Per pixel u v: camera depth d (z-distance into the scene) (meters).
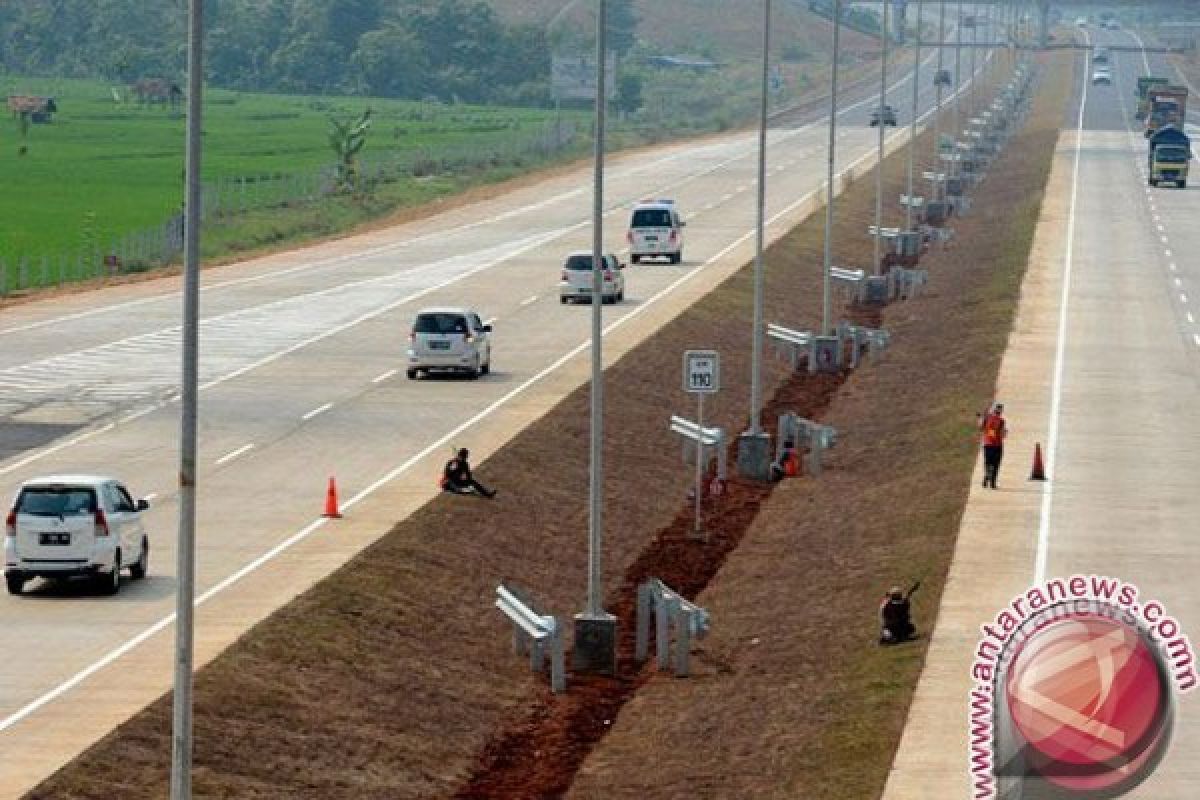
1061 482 122.62
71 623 91.06
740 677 91.25
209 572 100.25
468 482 119.88
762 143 139.62
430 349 159.75
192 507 65.56
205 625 90.50
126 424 140.50
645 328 186.50
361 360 170.00
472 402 150.00
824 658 90.62
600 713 88.81
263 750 78.12
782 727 81.69
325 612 93.75
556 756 83.38
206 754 76.19
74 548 95.38
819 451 137.00
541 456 132.00
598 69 99.12
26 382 157.12
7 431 137.75
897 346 191.38
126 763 73.62
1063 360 171.25
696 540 119.44
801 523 121.44
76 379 158.88
